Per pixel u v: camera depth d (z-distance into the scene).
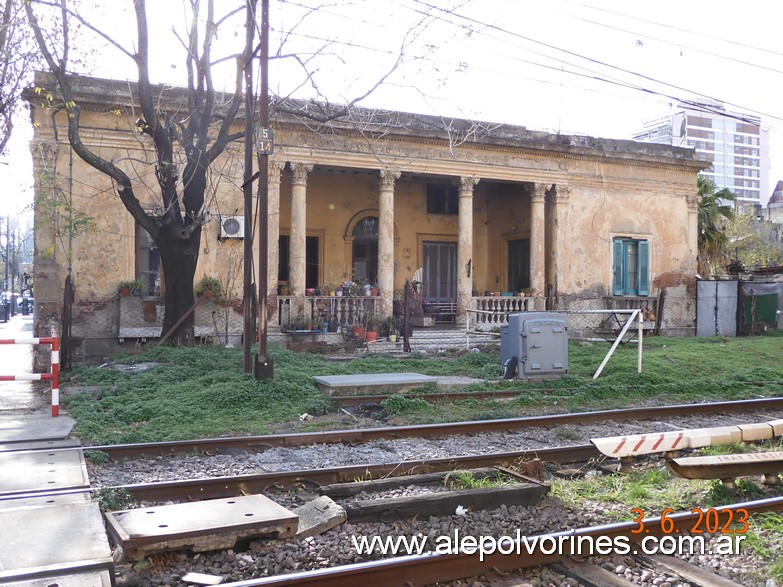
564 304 22.52
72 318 16.72
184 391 11.91
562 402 12.40
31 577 4.09
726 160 125.31
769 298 25.73
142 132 14.63
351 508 5.70
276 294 18.50
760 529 5.66
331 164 19.28
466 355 17.39
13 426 9.41
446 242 24.70
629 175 23.62
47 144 16.36
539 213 22.19
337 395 12.37
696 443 7.61
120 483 6.92
